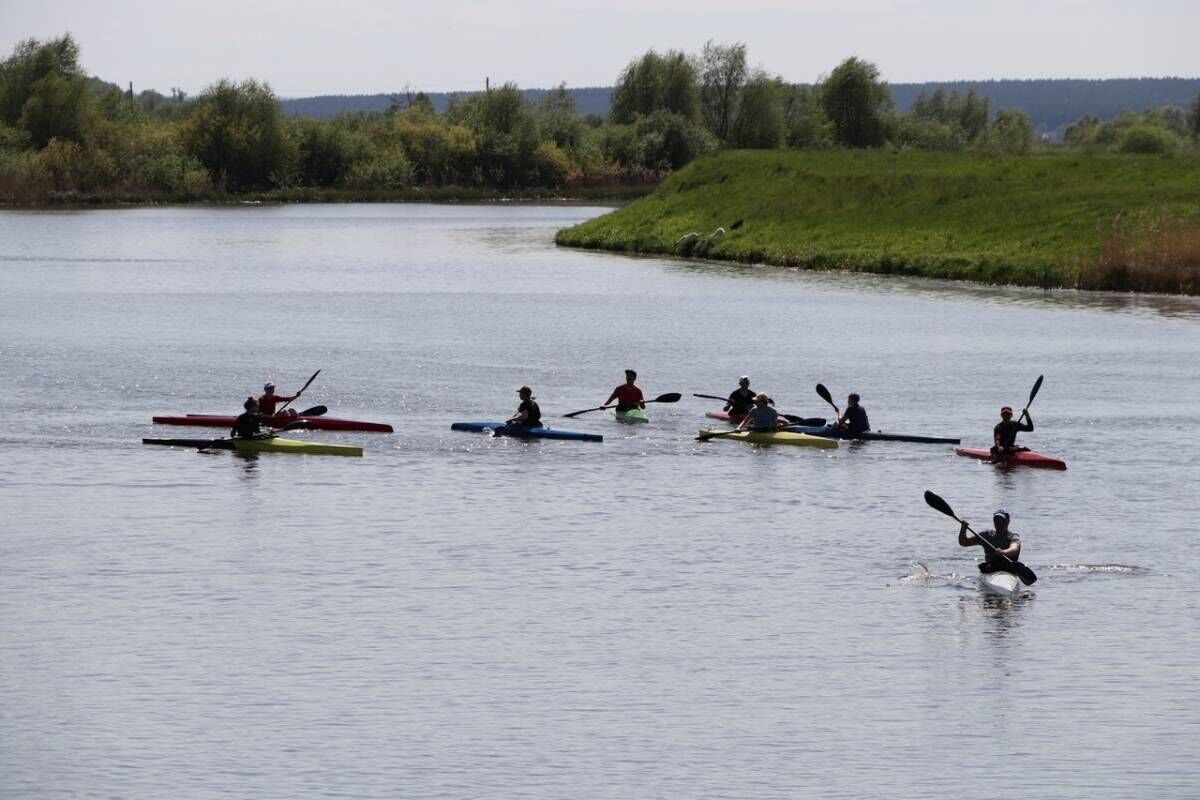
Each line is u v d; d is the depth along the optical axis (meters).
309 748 67.75
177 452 131.38
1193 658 80.62
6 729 69.56
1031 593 92.31
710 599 90.31
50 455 129.25
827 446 137.88
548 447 136.00
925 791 64.25
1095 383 174.50
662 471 126.81
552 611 87.62
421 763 66.31
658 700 73.94
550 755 67.31
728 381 175.50
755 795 63.66
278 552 99.44
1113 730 70.94
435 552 99.94
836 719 71.94
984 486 121.69
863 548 102.44
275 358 187.62
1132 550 102.19
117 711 71.75
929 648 81.94
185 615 86.00
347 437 139.00
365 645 81.25
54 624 84.19
